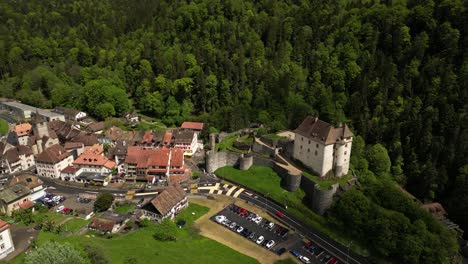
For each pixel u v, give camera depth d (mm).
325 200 131000
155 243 112000
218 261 105750
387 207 130125
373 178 148250
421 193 151250
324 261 110688
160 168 155000
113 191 146250
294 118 194375
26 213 121188
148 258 100875
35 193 137500
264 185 148625
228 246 115062
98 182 150375
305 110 193875
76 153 171250
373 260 114250
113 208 132875
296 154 155375
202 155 180250
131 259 96812
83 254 86875
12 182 137125
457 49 178625
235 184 153625
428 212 130750
